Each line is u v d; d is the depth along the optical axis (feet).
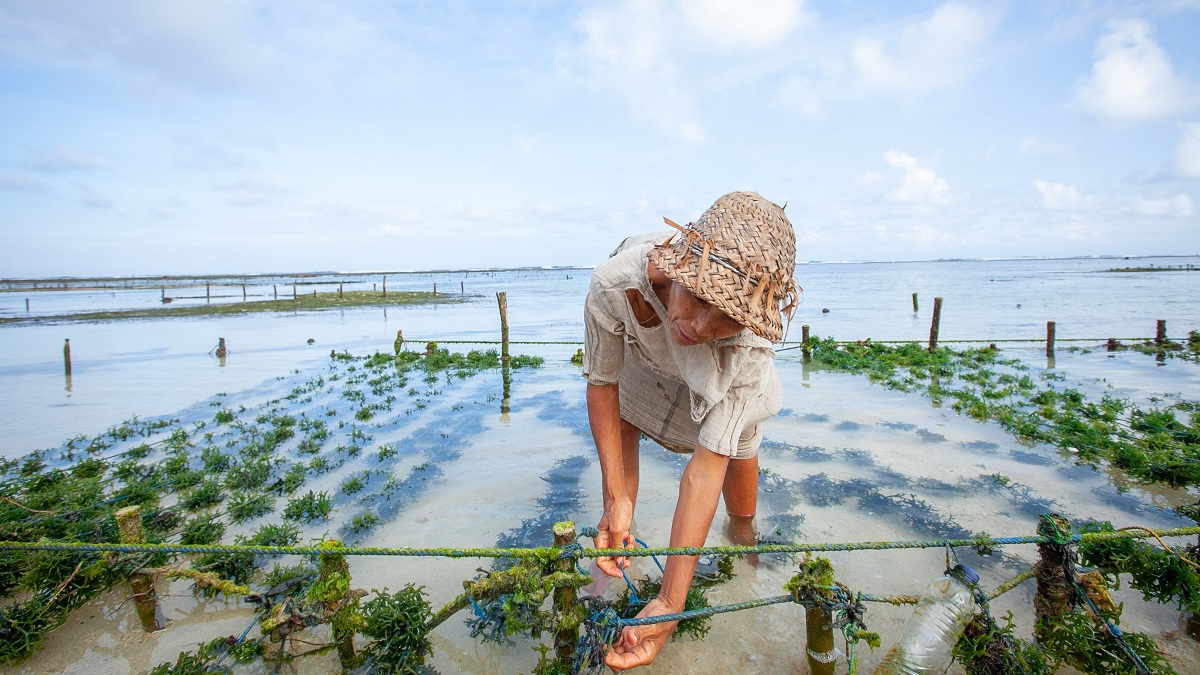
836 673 10.30
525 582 9.59
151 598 12.12
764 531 15.43
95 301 173.37
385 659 10.67
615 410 10.71
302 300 164.76
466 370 43.14
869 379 37.32
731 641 11.29
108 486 20.92
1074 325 72.95
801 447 22.36
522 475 20.10
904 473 19.54
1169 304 103.96
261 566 14.52
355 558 14.74
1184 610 11.71
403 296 183.73
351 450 23.62
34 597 12.16
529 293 203.00
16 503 17.75
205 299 183.21
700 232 7.27
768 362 9.44
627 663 9.03
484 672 10.68
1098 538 9.49
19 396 38.22
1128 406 28.99
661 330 9.28
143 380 43.34
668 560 9.53
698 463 9.42
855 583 13.02
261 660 11.22
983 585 12.92
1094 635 9.43
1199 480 17.92
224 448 25.02
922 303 118.42
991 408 27.99
